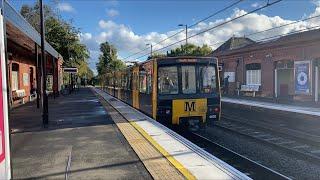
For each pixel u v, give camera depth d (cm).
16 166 848
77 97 3866
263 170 910
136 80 2052
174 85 1440
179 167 809
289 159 1041
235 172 775
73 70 5162
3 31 504
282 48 2895
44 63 1588
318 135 1438
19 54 3020
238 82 3669
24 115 1967
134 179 738
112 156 937
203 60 1464
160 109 1429
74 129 1413
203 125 1486
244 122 1852
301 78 2628
